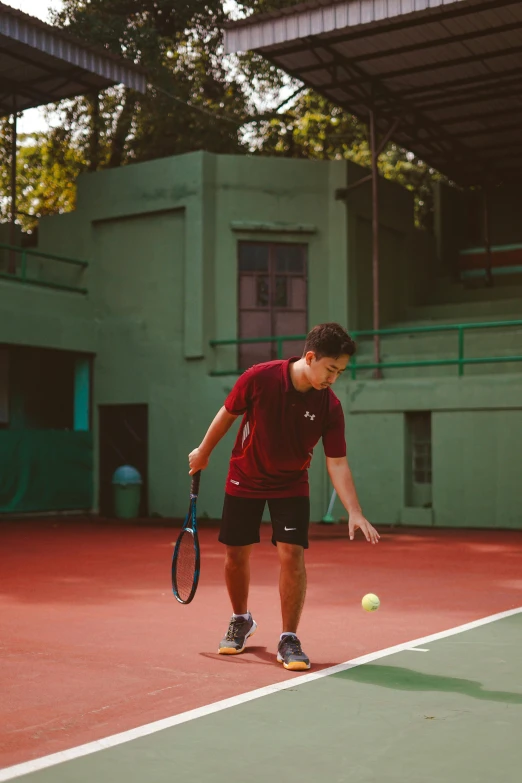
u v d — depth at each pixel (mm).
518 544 12859
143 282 19188
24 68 18219
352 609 7137
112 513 19219
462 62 16312
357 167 19531
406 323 19906
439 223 23797
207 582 8828
